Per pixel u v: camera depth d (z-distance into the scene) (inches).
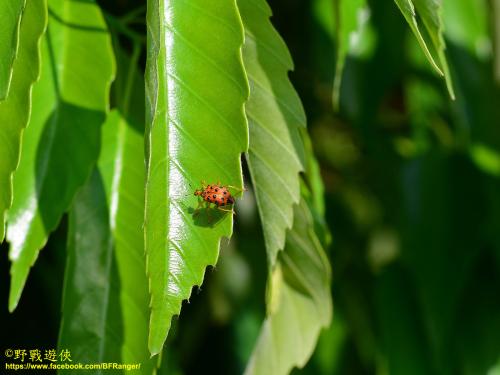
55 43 12.3
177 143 10.6
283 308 13.5
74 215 12.4
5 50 10.3
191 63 10.6
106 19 13.1
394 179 18.0
